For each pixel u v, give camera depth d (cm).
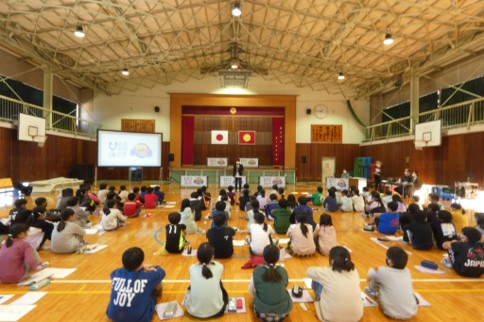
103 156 1438
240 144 1864
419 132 1255
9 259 322
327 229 443
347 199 820
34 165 1208
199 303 256
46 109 1280
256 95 1820
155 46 1316
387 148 1577
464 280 350
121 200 795
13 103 1188
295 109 1839
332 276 253
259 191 805
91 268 379
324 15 1050
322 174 1853
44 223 455
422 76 1410
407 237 505
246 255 436
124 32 1147
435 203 520
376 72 1494
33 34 1045
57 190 1181
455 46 1048
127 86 1788
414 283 341
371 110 1855
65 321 255
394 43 1178
